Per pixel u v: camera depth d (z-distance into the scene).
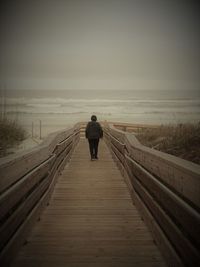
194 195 2.19
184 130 10.38
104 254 3.25
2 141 13.53
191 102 82.50
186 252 2.33
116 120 48.16
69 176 7.55
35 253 3.26
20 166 3.20
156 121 45.41
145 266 2.99
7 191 2.76
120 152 8.12
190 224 2.23
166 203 2.96
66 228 4.01
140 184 4.63
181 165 2.49
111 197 5.61
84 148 14.27
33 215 3.94
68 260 3.11
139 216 4.52
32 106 74.25
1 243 2.57
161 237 3.19
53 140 6.08
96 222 4.26
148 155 3.89
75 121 48.53
